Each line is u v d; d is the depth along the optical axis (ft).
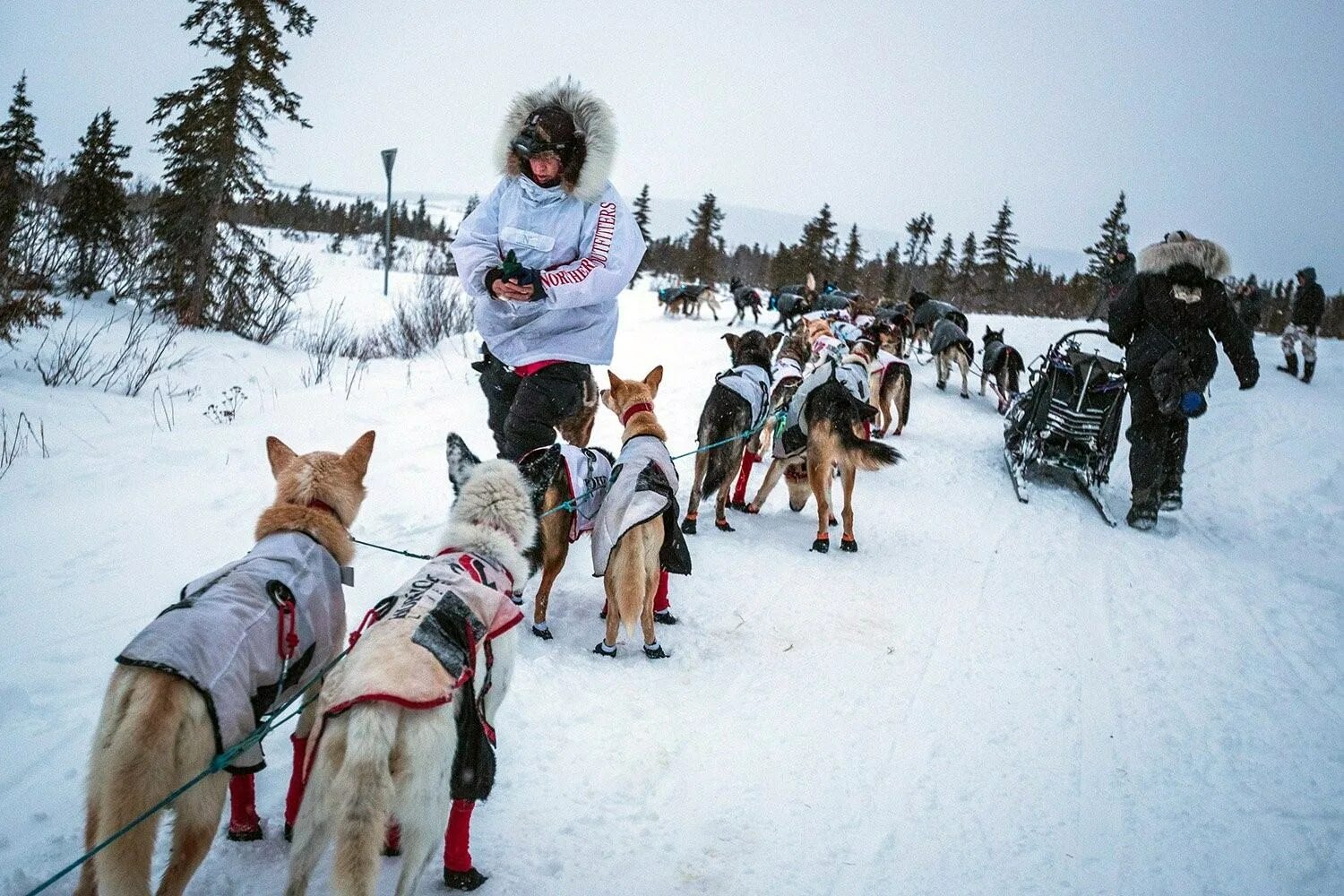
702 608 18.76
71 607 15.15
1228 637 19.54
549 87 16.44
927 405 44.88
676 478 16.93
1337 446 37.24
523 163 16.53
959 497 29.07
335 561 11.00
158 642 8.15
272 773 11.91
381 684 8.20
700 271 157.99
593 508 16.81
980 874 11.38
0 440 22.95
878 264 223.92
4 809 10.32
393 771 8.20
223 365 37.68
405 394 33.78
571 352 17.39
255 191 50.52
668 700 14.93
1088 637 18.95
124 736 7.63
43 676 12.99
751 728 14.30
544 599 16.60
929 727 14.84
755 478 30.27
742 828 11.86
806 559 22.25
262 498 21.01
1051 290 217.15
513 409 17.56
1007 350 44.32
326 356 43.70
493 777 9.41
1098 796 13.29
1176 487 27.35
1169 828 12.62
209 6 48.62
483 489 11.73
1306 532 28.50
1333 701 16.83
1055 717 15.49
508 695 14.26
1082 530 26.84
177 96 48.65
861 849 11.65
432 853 8.72
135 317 44.11
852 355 30.96
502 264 16.28
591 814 11.83
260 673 8.89
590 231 16.72
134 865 7.52
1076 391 29.40
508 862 10.75
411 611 9.27
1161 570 23.70
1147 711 15.94
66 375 30.60
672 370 45.44
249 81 48.91
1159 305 26.58
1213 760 14.49
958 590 21.03
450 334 53.06
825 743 14.07
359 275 87.51
